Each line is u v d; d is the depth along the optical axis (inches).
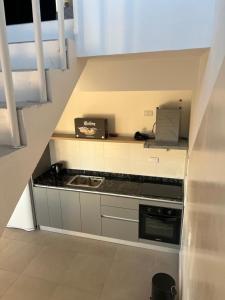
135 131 136.0
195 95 80.4
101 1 49.4
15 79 46.7
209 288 29.4
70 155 152.4
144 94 128.5
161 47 48.0
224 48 28.7
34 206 145.1
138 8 47.4
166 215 121.0
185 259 81.2
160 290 88.5
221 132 26.6
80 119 132.6
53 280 111.7
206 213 36.3
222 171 24.7
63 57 48.9
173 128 116.2
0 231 34.6
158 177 139.7
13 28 63.2
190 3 44.3
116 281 110.4
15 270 118.0
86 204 134.1
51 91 45.9
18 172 37.4
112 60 69.8
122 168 145.0
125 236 132.6
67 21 55.1
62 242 137.5
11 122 36.0
